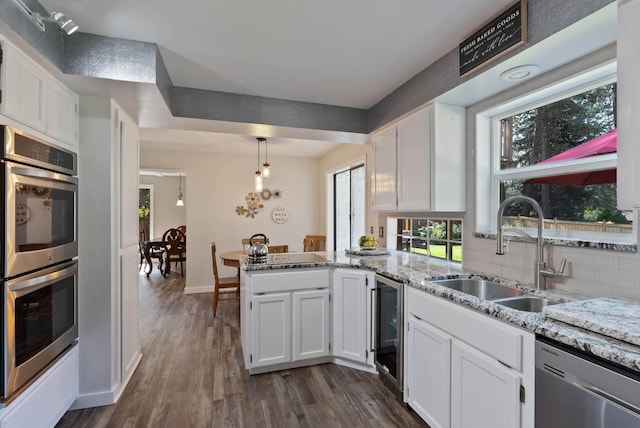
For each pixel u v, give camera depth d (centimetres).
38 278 161
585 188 170
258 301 245
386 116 287
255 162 571
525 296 171
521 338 124
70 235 195
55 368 178
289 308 253
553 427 111
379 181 302
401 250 341
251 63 223
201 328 356
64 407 188
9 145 142
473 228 231
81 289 207
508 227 217
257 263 257
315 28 181
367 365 253
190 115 262
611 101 159
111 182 212
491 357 138
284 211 587
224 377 246
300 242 596
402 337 207
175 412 202
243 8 162
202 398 218
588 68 159
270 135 325
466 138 238
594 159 165
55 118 181
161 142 471
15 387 144
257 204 571
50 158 175
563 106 183
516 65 171
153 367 262
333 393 223
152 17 168
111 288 212
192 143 478
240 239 562
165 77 226
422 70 236
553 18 142
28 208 155
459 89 205
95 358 209
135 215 265
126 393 224
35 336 160
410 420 194
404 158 262
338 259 282
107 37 185
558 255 172
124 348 232
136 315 266
